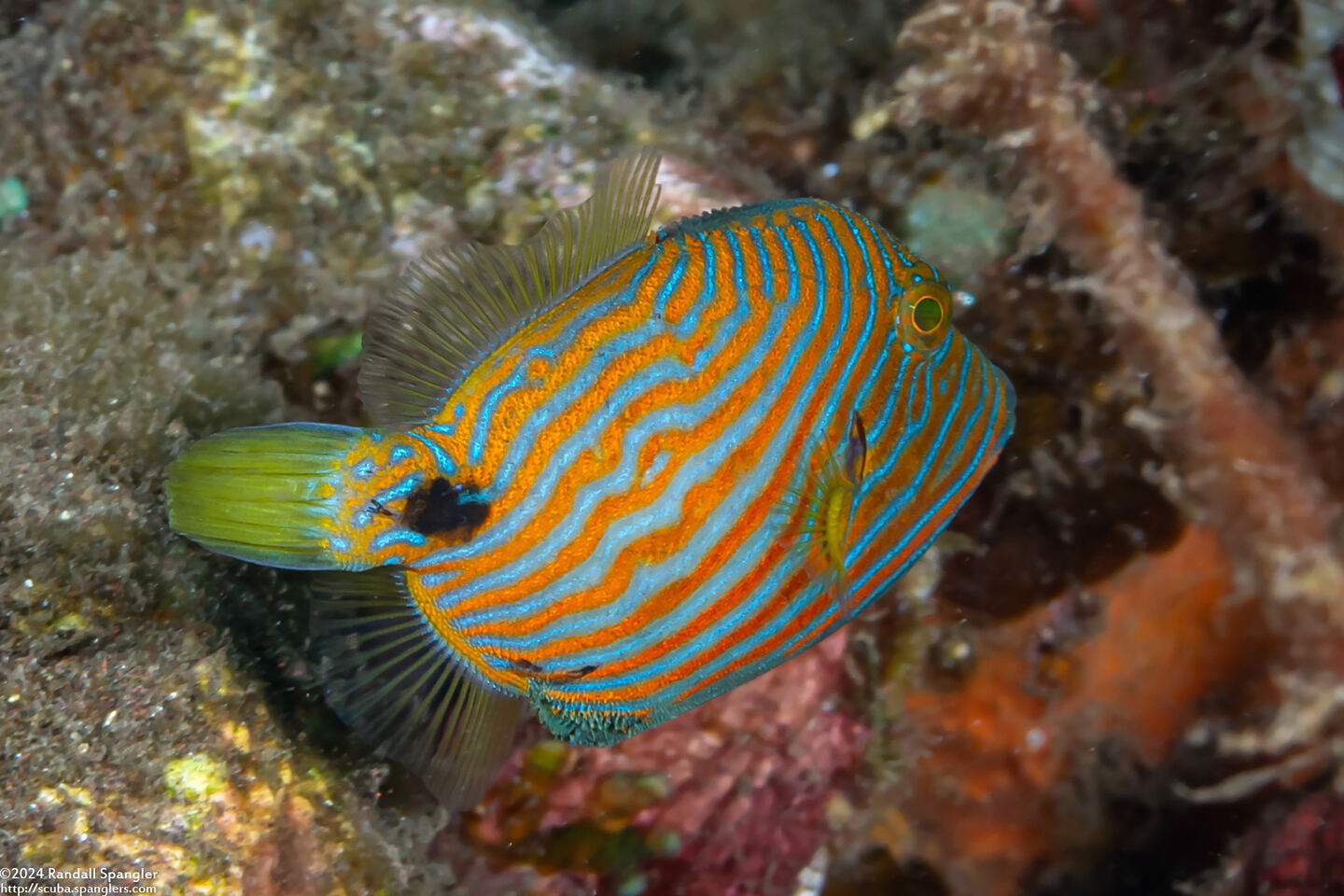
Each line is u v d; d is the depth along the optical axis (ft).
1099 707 1.38
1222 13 1.26
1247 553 1.27
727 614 1.00
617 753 1.31
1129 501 1.35
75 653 1.02
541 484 0.97
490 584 0.98
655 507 0.97
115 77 1.33
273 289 1.35
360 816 1.11
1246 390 1.24
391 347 0.97
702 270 0.97
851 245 0.99
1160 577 1.35
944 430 1.02
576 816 1.32
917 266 1.01
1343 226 1.30
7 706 0.99
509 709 1.03
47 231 1.34
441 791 1.02
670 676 1.01
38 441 1.09
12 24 1.38
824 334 0.98
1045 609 1.40
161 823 0.99
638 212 0.97
